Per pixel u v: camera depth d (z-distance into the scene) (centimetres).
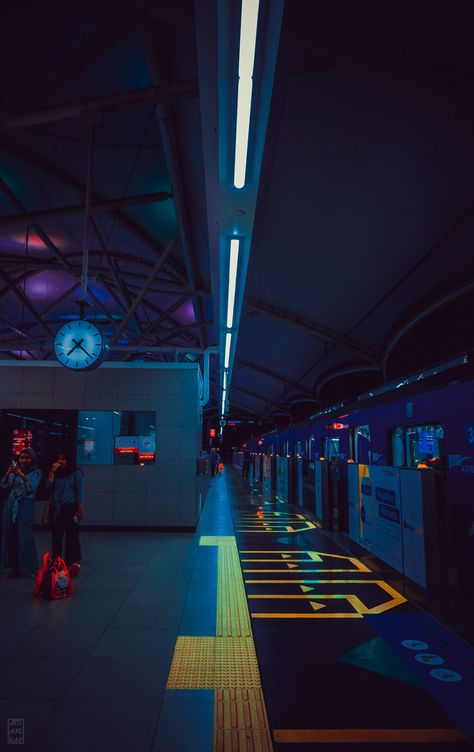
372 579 685
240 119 345
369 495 761
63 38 1172
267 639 456
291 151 1154
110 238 2219
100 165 1625
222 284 788
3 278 2669
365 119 1036
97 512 1080
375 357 2269
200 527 1168
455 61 852
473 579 522
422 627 488
